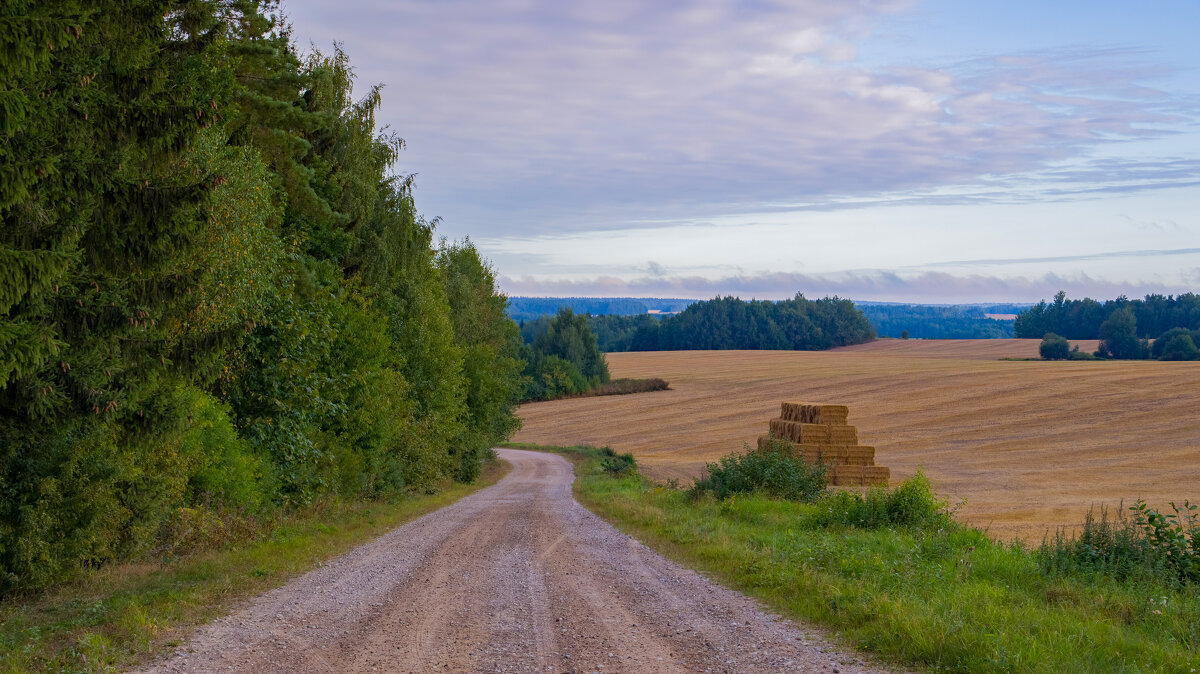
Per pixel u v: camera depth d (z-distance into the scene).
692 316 190.50
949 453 54.91
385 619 8.37
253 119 21.30
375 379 25.52
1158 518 11.77
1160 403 67.75
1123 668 6.21
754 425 78.75
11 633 7.61
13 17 6.96
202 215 10.39
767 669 6.54
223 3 20.94
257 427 18.84
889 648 7.01
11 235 8.68
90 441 10.65
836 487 36.44
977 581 10.34
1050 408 69.44
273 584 10.38
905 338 194.12
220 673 6.37
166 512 12.62
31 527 9.69
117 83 10.48
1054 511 28.50
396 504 24.28
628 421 85.69
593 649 7.18
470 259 56.00
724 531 15.55
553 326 116.69
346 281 27.72
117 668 6.47
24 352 7.63
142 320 9.91
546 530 17.08
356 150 28.89
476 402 48.56
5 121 7.00
